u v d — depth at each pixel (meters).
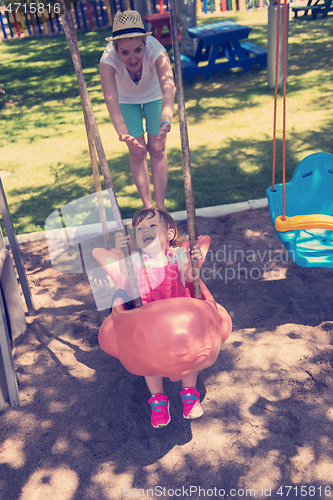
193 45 9.98
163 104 3.48
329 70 8.65
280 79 7.97
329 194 3.66
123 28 3.20
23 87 10.05
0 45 14.41
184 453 2.49
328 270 3.85
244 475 2.35
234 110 7.43
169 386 2.92
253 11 14.80
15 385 2.82
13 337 3.36
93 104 8.56
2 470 2.46
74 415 2.76
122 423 2.69
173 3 2.24
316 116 6.77
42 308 3.66
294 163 5.49
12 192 5.62
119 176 5.70
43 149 6.89
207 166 5.68
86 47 12.70
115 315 2.44
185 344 2.13
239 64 9.10
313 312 3.39
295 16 13.01
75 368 3.09
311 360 2.99
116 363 3.12
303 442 2.48
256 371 2.95
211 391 2.84
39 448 2.57
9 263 3.23
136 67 3.47
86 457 2.51
